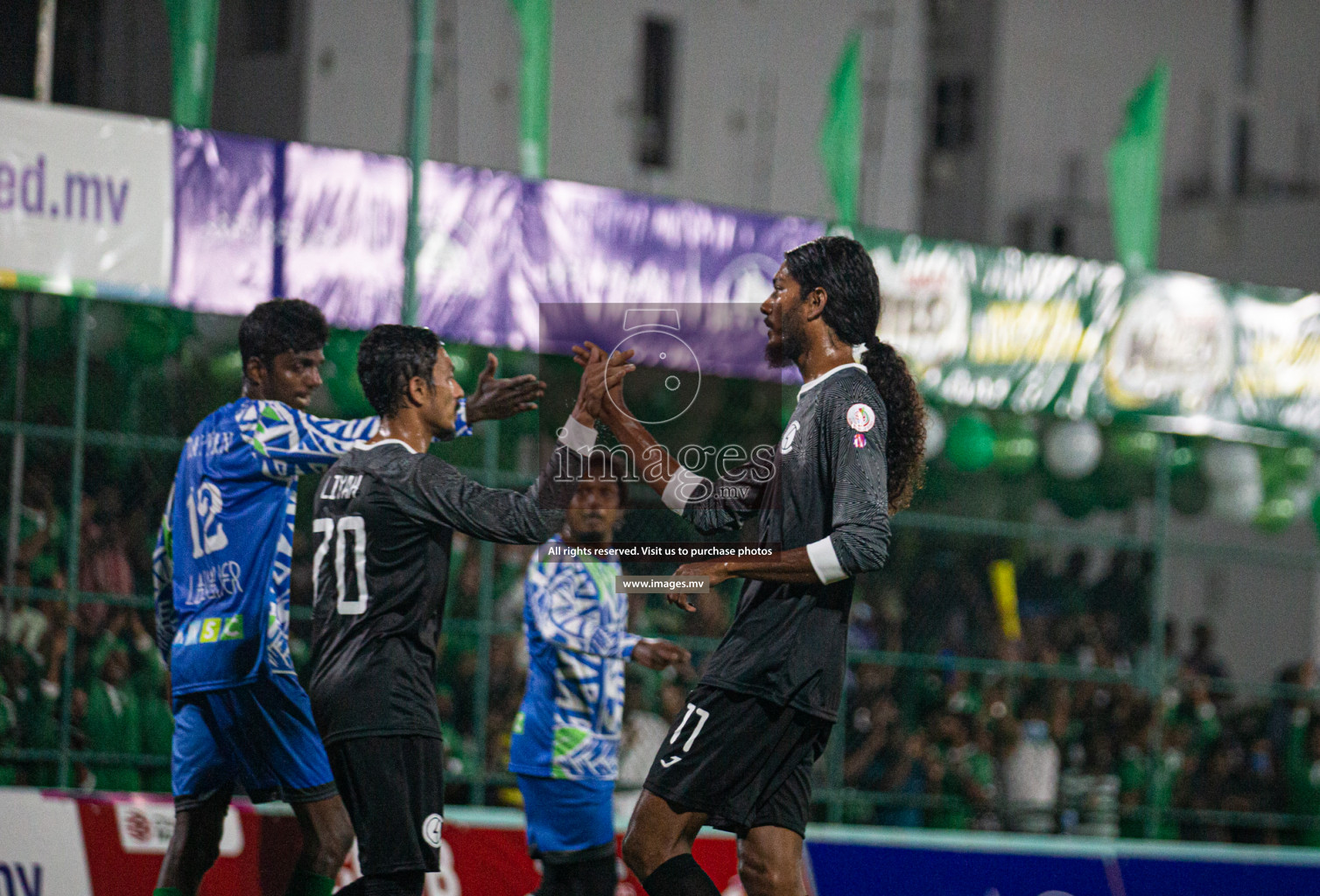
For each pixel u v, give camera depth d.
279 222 27.80
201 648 20.36
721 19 85.12
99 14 69.75
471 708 31.92
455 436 18.95
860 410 16.12
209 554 20.48
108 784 28.16
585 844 22.75
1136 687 38.12
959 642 38.84
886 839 28.03
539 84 31.27
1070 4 112.00
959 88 109.62
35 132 25.88
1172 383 35.34
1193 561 75.88
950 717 36.19
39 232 25.89
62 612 28.61
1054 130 111.19
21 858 22.67
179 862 20.47
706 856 25.95
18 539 28.83
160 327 31.44
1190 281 35.47
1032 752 35.69
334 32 73.31
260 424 20.20
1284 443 36.75
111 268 26.45
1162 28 118.00
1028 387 33.97
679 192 83.62
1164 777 37.50
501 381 18.95
